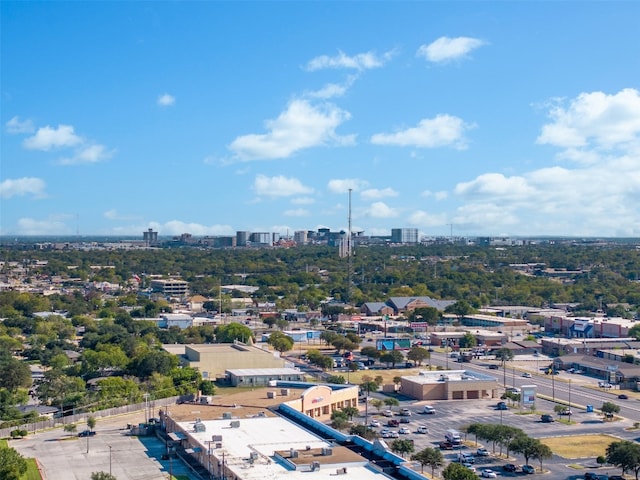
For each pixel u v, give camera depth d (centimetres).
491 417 19988
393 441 16288
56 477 14362
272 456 13162
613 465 15038
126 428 18350
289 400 18888
